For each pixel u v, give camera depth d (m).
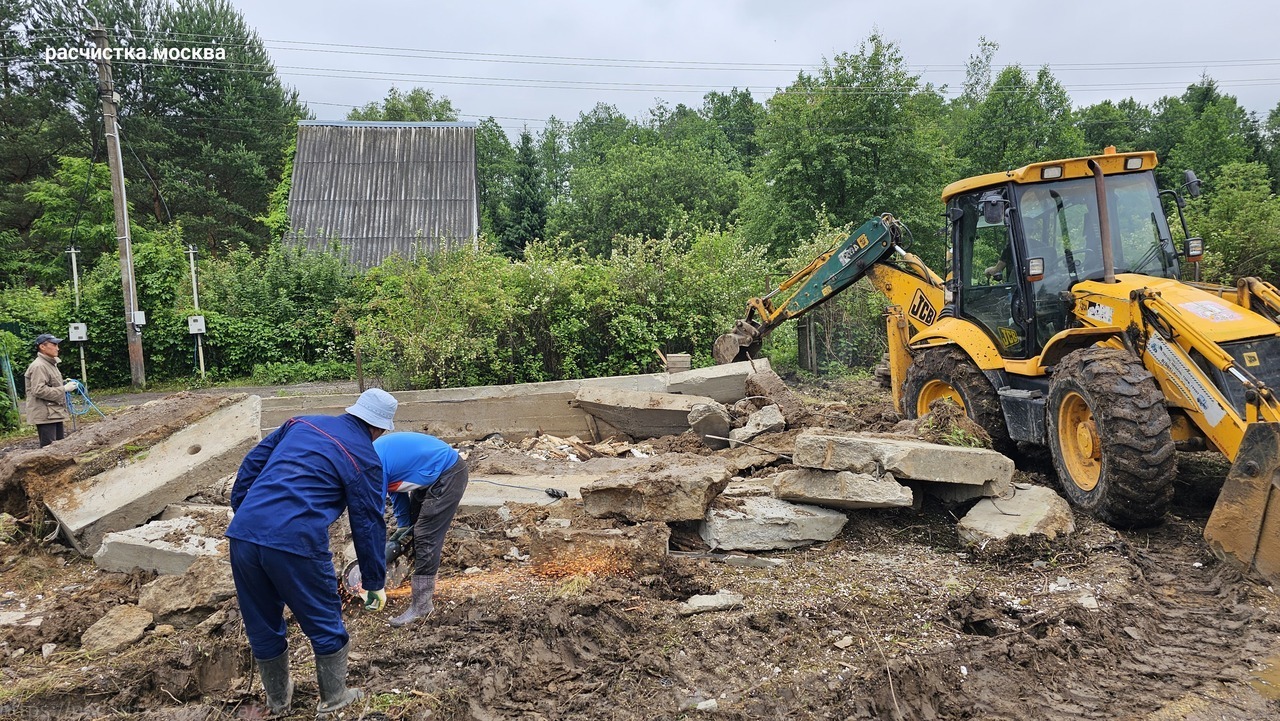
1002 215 6.50
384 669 4.12
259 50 36.47
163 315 19.52
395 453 4.75
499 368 11.91
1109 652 4.14
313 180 27.97
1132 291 5.83
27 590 5.41
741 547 5.57
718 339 10.84
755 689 3.81
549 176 58.22
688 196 36.84
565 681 3.98
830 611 4.57
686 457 7.29
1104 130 42.62
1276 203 16.77
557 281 12.34
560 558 5.30
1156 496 5.35
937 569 5.24
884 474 5.62
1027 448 7.06
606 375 12.59
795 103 24.05
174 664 4.23
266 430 9.62
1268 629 4.29
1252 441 4.77
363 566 3.80
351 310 19.52
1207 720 3.52
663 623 4.51
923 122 24.81
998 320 7.28
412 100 48.34
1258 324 5.39
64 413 9.20
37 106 30.69
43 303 19.41
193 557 5.27
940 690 3.79
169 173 31.70
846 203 23.94
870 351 14.87
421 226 26.77
